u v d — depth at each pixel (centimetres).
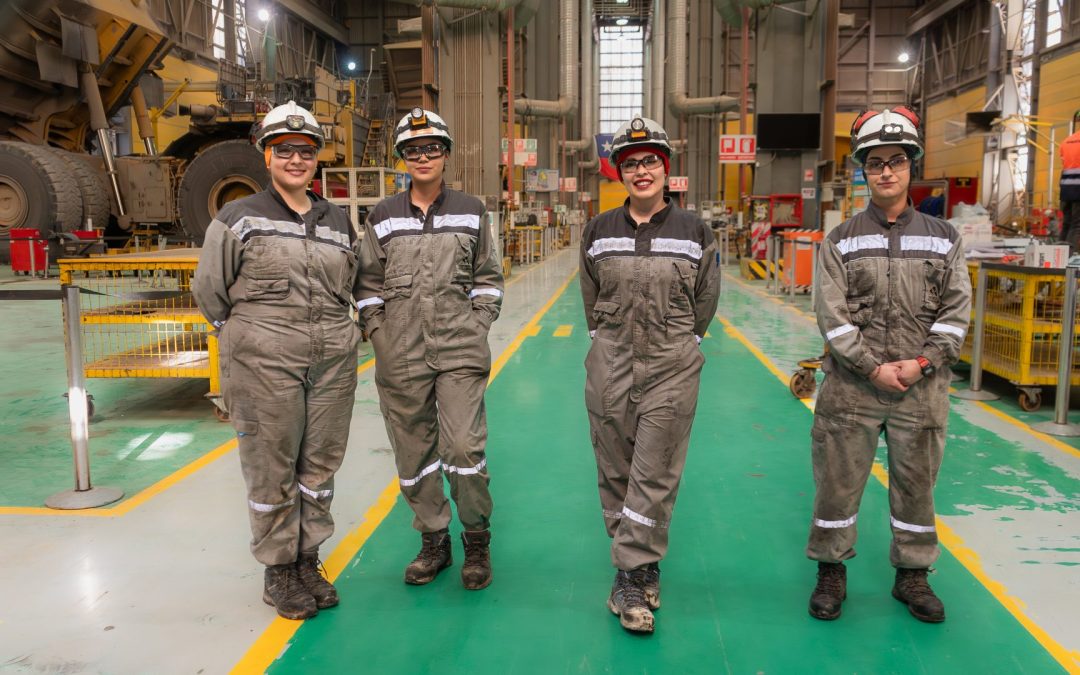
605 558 338
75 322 389
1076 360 583
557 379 706
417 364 295
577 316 1147
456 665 256
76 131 1919
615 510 301
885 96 4219
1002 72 3097
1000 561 329
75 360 392
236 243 272
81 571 320
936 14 3778
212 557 333
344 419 298
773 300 1337
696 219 283
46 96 1755
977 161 3478
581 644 269
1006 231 1460
